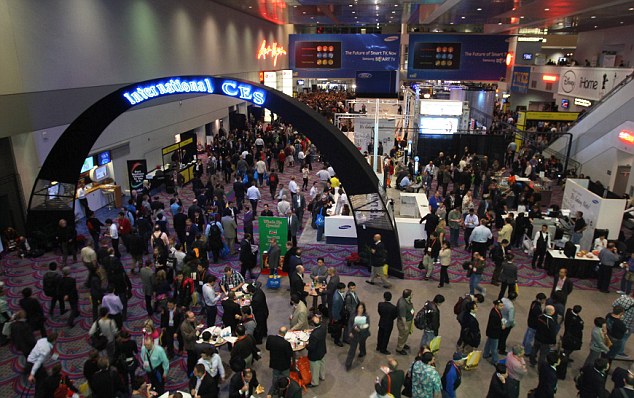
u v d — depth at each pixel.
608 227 12.64
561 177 20.73
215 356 6.85
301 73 34.25
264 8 27.83
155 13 19.09
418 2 22.58
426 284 11.31
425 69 31.25
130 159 18.30
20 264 12.29
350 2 23.61
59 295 9.61
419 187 17.64
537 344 8.16
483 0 19.78
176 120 22.09
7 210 13.24
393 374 6.41
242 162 19.64
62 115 14.00
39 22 12.82
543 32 39.75
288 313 9.82
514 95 36.81
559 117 27.69
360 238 12.07
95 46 15.28
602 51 30.02
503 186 17.39
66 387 6.43
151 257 12.50
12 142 13.14
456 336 9.11
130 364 7.03
